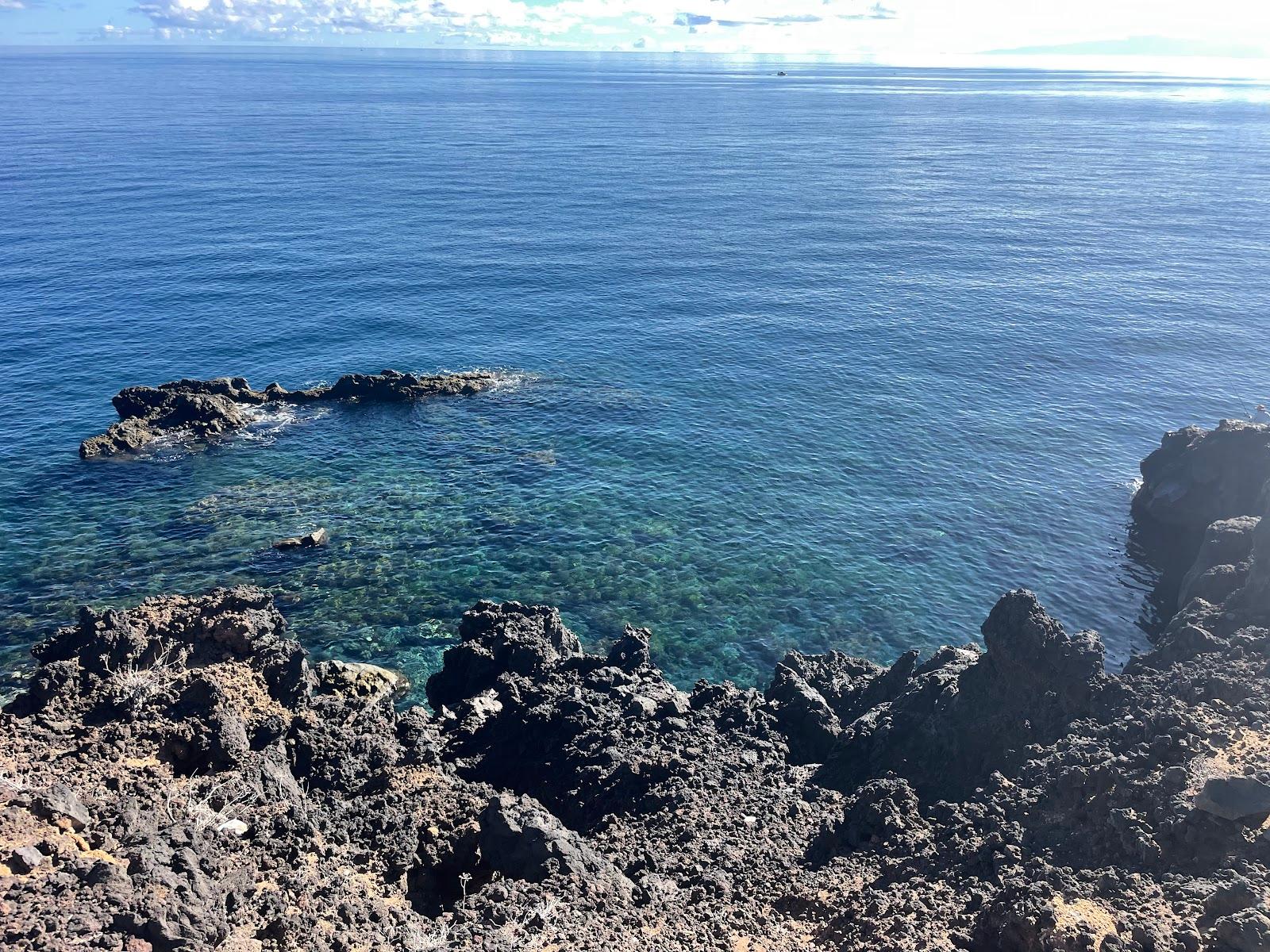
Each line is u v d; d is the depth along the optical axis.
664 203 142.38
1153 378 73.00
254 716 28.69
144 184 145.25
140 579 45.31
